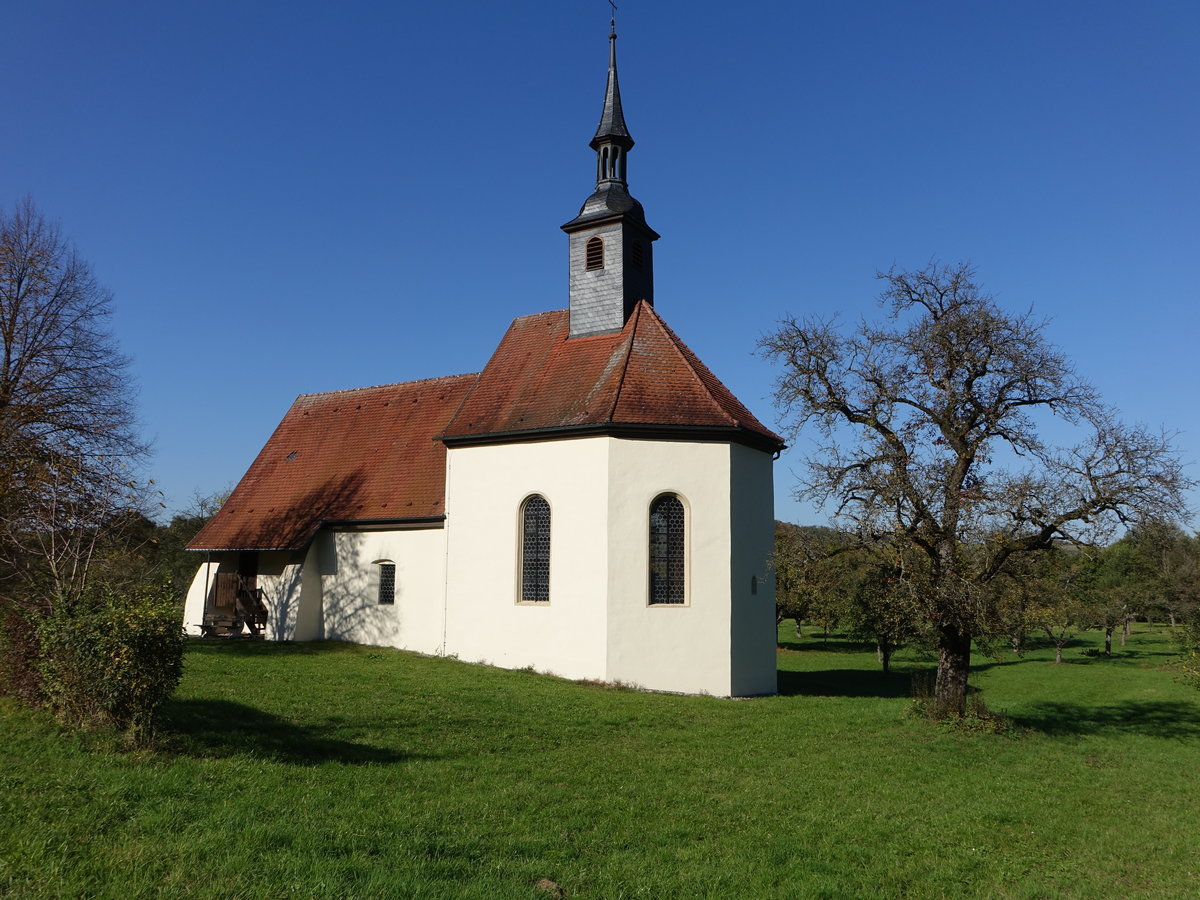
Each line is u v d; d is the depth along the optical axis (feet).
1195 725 73.61
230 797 30.48
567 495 76.13
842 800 39.99
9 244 83.25
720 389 85.20
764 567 79.82
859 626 108.27
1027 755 53.62
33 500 55.11
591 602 73.20
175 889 21.79
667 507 74.90
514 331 93.61
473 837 29.76
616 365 79.77
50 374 83.76
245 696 52.21
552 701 60.23
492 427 81.56
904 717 61.87
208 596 100.27
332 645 88.02
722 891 27.32
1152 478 56.34
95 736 36.42
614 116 89.40
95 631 36.78
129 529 58.85
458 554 82.58
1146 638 215.10
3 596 48.29
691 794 39.04
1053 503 57.47
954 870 31.50
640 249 88.63
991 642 62.18
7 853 23.25
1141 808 42.70
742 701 69.00
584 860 28.99
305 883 22.91
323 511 94.73
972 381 61.26
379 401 106.52
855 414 64.23
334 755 40.34
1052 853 34.78
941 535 57.57
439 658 80.94
